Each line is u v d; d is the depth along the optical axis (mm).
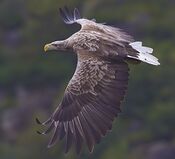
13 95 53656
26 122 49812
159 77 48406
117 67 12258
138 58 12359
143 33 53875
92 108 12219
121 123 46219
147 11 55375
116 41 12500
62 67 54406
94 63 12242
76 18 15570
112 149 43438
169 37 53688
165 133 46219
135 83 48125
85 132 12242
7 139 48062
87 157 39344
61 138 12352
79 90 12250
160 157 44375
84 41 12445
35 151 45094
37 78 54312
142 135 45594
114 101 12148
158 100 47938
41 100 52188
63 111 12398
